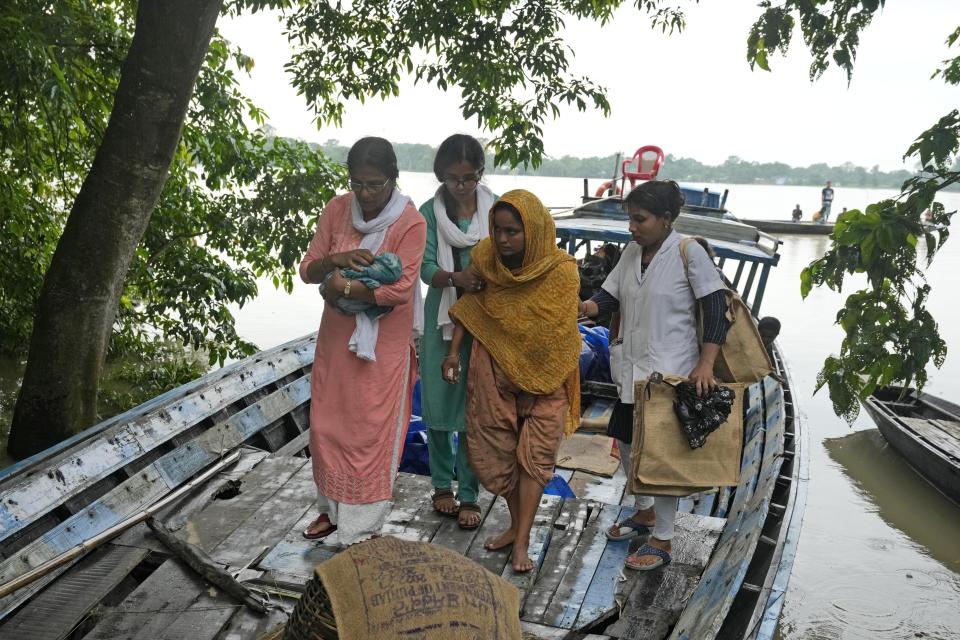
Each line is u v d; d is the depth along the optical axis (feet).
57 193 27.04
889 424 26.40
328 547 11.36
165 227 26.53
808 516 22.24
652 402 10.47
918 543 20.67
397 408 10.94
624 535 11.75
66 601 9.82
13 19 18.13
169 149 18.69
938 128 10.04
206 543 11.44
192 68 18.03
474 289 10.87
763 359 10.66
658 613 10.07
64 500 11.34
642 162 33.24
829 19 11.73
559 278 10.46
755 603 9.55
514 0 26.20
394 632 2.76
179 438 14.17
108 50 23.26
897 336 10.56
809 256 70.44
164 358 29.45
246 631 9.53
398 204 10.62
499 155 25.96
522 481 10.77
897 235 10.00
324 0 26.73
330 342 10.85
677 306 10.61
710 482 10.34
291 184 25.57
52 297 19.01
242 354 27.96
